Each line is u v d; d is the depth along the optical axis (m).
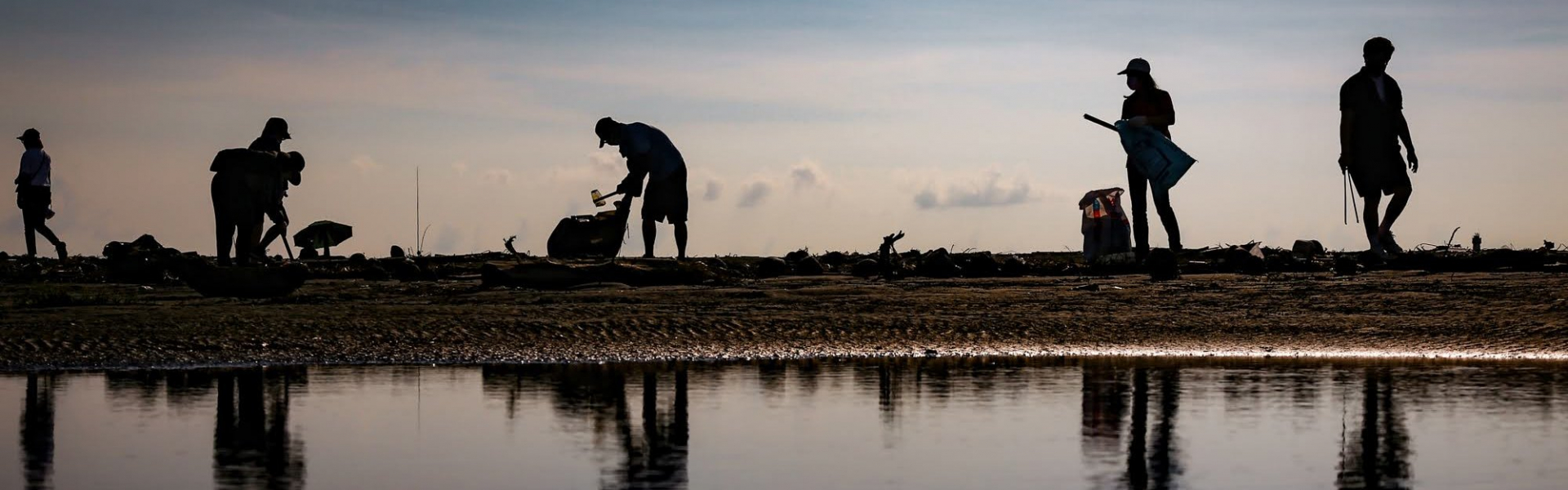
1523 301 23.11
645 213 31.02
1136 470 12.09
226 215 27.48
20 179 32.09
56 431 13.62
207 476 11.81
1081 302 23.92
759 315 22.03
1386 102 29.47
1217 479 11.77
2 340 19.03
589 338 20.20
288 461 12.37
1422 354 19.42
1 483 11.56
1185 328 21.50
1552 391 15.96
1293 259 29.80
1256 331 21.30
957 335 20.97
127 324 20.22
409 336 19.95
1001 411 14.88
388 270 29.11
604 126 31.11
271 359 18.64
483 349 19.47
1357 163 29.64
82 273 29.48
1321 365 18.44
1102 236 30.58
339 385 16.61
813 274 30.42
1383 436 13.37
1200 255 30.42
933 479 11.78
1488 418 14.34
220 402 15.32
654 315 21.77
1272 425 14.01
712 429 13.83
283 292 24.34
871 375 17.50
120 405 15.07
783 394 16.02
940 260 29.62
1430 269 28.77
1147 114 30.12
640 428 13.90
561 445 13.11
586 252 30.83
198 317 20.92
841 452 12.75
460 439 13.34
